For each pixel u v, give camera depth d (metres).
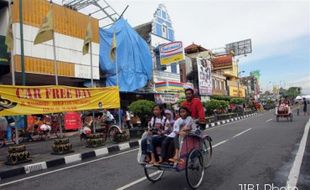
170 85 29.41
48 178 8.20
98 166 9.44
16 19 17.42
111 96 14.33
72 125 20.67
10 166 9.50
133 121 18.45
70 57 20.58
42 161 10.13
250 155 9.71
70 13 20.86
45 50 18.94
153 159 6.53
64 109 11.80
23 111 10.32
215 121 27.02
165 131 6.89
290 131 15.96
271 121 24.58
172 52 28.61
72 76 20.62
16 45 17.27
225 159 9.20
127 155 11.38
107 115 16.34
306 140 12.30
